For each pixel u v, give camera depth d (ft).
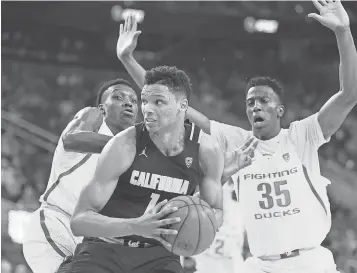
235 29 63.62
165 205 10.07
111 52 63.36
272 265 15.12
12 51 60.18
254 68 65.46
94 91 61.16
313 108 62.64
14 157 45.19
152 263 11.02
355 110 60.90
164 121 10.44
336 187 49.01
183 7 61.46
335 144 57.36
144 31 63.57
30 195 40.78
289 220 15.02
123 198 10.75
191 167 10.76
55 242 15.55
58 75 61.11
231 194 21.68
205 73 64.80
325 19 14.21
